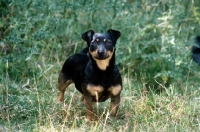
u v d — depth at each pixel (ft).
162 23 27.12
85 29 30.45
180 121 21.68
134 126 20.56
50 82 26.20
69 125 21.42
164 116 22.39
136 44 28.02
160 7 30.35
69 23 28.58
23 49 25.95
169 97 24.13
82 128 20.35
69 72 23.40
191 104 23.65
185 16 29.48
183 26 29.55
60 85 23.90
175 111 22.58
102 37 20.72
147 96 24.63
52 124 20.27
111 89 21.33
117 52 27.68
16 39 25.64
